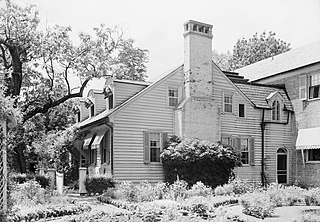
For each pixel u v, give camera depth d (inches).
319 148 1165.1
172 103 1077.1
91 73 1076.5
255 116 1206.9
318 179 1180.5
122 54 1756.9
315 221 488.1
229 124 1149.1
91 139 1128.2
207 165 989.2
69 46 1074.1
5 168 451.8
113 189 796.0
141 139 1015.6
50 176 955.3
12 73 1063.0
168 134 1057.5
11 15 1042.7
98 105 1268.5
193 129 1058.7
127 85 1074.7
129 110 1007.0
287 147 1258.6
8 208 472.4
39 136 1266.0
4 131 455.8
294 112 1273.4
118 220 439.8
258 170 1192.2
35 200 639.1
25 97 1136.8
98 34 1105.4
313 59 1226.6
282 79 1336.1
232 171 1063.0
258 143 1203.2
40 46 1071.6
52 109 1321.4
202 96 1088.2
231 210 603.2
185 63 1096.2
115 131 984.3
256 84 1285.7
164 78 1064.8
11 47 1051.9
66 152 1338.6
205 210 557.0
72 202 681.6
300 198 726.5
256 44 2632.9
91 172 1164.5
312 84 1222.9
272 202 642.8
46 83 1134.4
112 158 975.6
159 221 468.4
